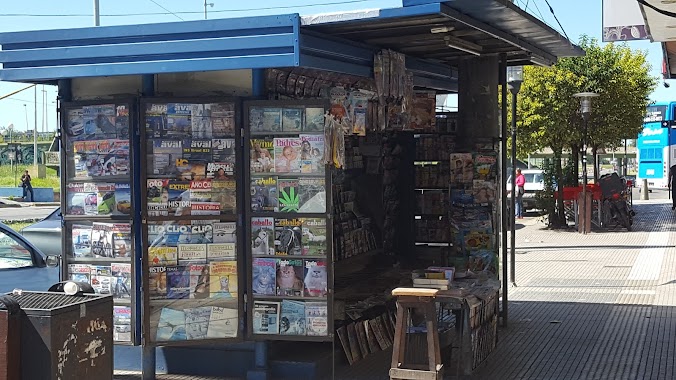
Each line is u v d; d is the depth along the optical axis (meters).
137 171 7.18
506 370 7.57
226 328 7.09
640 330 9.35
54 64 7.01
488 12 6.75
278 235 6.98
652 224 24.03
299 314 6.96
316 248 6.92
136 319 7.20
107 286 7.28
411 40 7.97
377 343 8.33
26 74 7.09
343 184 10.01
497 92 9.52
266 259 7.00
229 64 6.58
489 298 7.58
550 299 11.62
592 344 8.66
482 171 9.38
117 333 7.25
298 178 6.93
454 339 7.41
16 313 5.18
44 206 39.53
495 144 9.43
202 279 7.07
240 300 7.07
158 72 6.74
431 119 9.89
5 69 7.13
